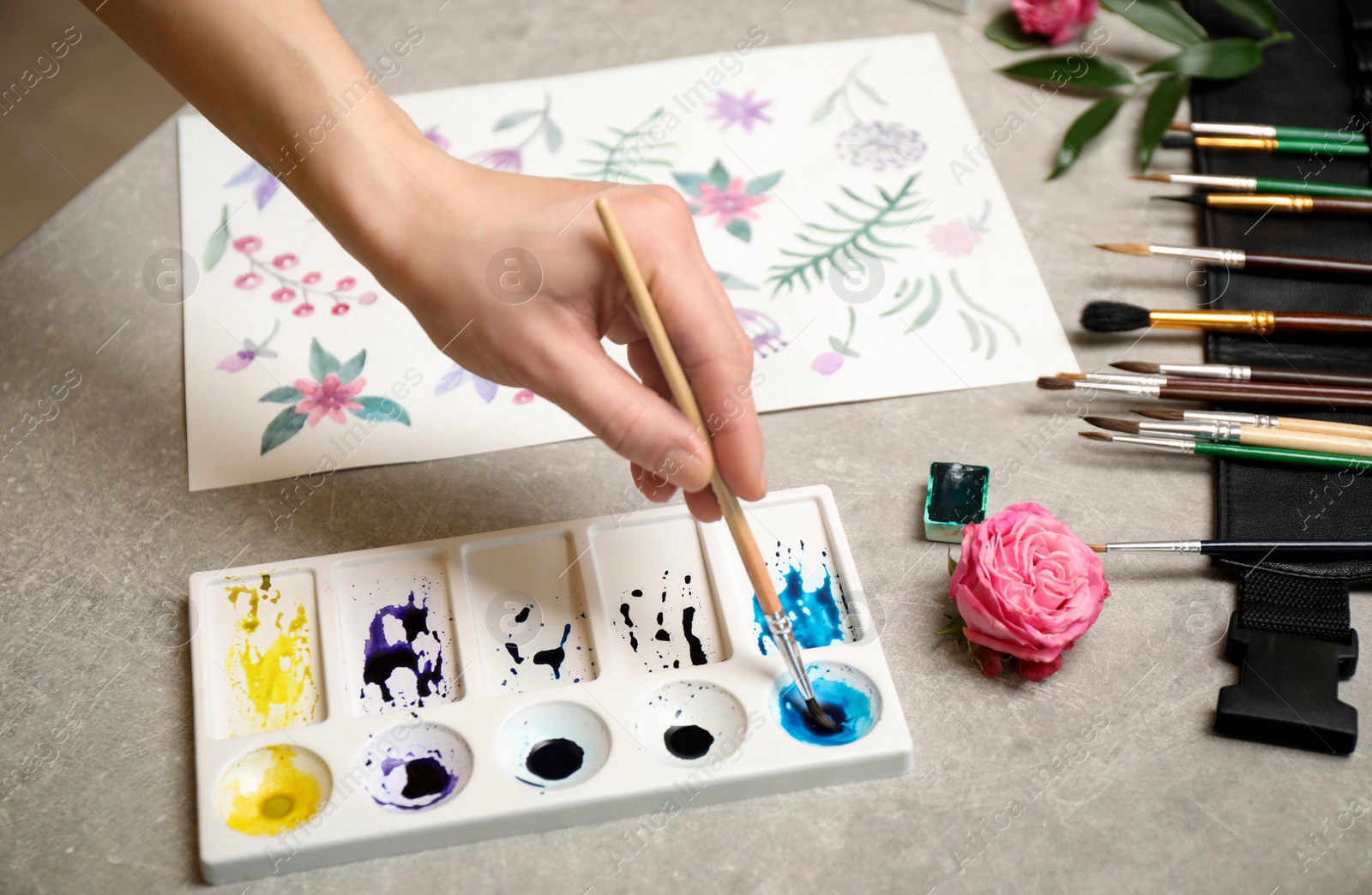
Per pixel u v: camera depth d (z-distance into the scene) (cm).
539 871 60
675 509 73
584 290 63
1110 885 58
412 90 105
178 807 63
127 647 70
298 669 68
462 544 71
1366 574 68
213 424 81
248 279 90
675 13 112
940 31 108
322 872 60
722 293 65
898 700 64
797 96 103
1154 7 100
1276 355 80
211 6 64
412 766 64
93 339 87
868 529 74
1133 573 71
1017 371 82
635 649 68
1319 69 100
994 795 62
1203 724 65
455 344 67
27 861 61
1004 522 67
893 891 59
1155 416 75
